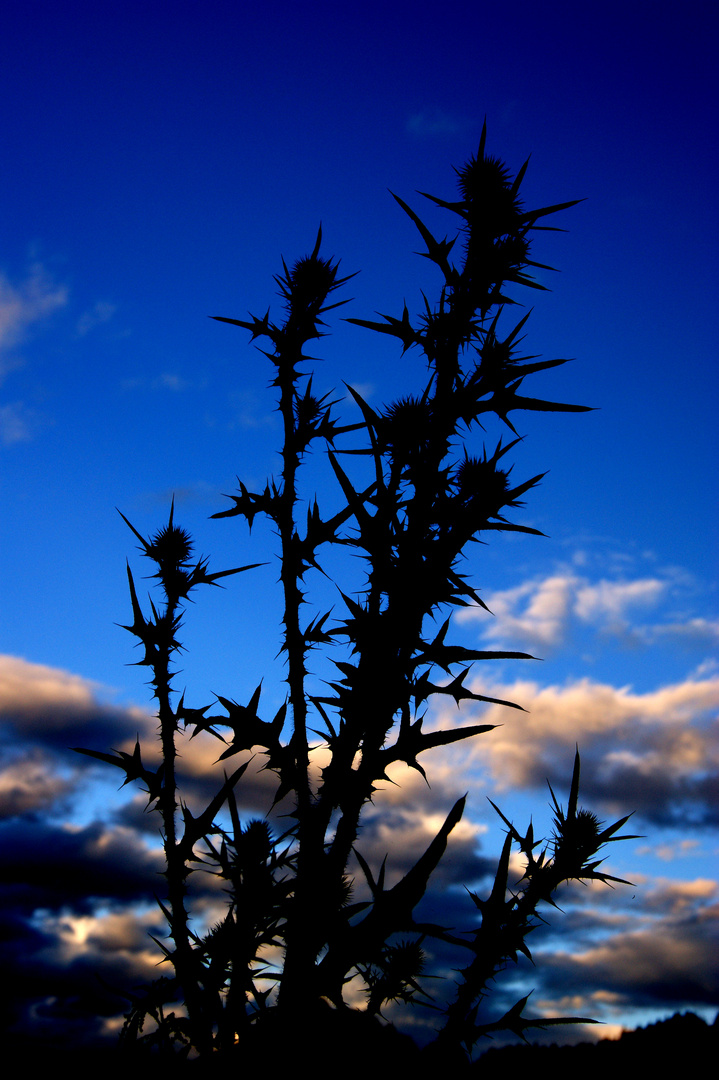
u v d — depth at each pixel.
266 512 2.24
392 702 1.78
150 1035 1.88
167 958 2.02
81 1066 1.80
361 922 1.63
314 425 2.37
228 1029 1.81
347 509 2.22
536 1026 1.79
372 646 1.80
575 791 2.10
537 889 1.98
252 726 2.04
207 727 2.21
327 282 2.39
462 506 1.88
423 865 1.65
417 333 2.12
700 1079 2.68
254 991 1.91
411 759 1.76
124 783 2.36
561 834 2.05
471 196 2.16
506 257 2.08
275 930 1.86
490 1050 2.14
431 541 1.87
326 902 1.68
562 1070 2.41
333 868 1.73
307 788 1.94
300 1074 1.52
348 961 1.60
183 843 2.19
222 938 1.88
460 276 2.12
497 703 1.81
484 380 1.99
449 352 2.08
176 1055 1.81
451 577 1.86
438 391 2.05
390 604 1.84
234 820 2.07
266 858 1.99
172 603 2.56
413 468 1.95
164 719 2.43
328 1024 1.57
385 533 1.92
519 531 1.89
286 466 2.31
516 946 1.87
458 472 2.01
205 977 1.96
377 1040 1.63
